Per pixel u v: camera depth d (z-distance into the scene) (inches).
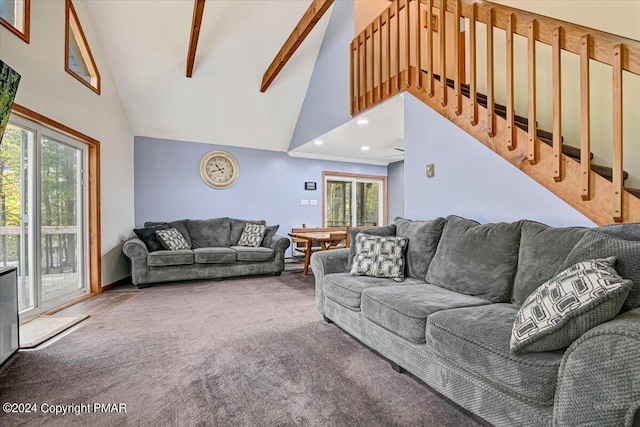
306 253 200.4
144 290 160.6
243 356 86.2
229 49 184.2
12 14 105.3
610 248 55.1
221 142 232.2
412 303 73.4
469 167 99.1
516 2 114.7
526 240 73.6
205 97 202.4
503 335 53.7
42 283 124.0
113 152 173.9
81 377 74.9
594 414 39.3
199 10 127.8
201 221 209.0
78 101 139.6
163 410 62.5
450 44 175.3
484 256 80.6
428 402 65.4
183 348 91.1
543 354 48.0
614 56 64.1
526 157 83.0
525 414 49.5
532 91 80.7
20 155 113.5
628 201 64.1
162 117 203.2
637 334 37.0
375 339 84.2
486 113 93.5
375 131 186.9
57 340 96.3
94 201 154.3
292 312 124.7
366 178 298.7
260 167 247.1
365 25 164.6
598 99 96.0
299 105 226.8
